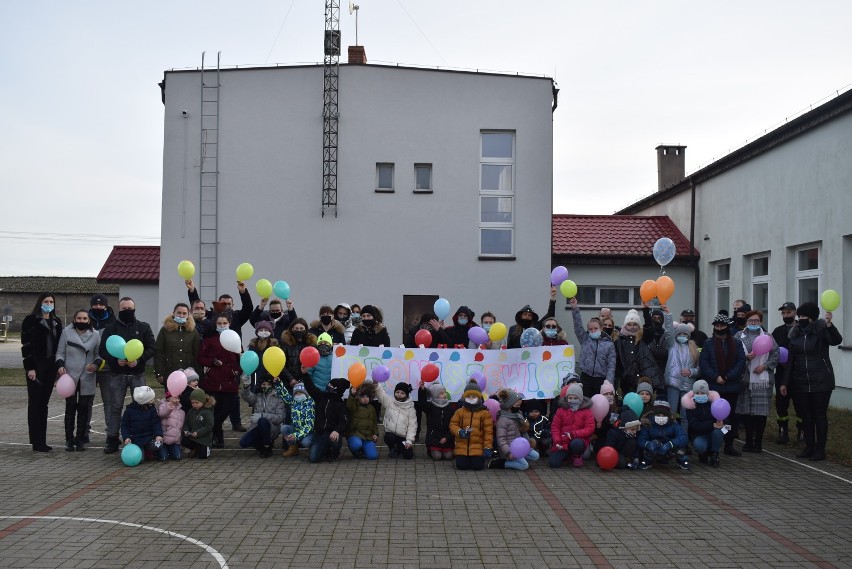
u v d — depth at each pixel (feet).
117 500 27.30
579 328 38.91
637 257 74.18
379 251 65.57
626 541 23.04
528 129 66.59
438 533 23.62
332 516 25.41
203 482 30.30
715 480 31.65
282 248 65.62
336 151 65.67
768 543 22.99
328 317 41.98
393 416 35.78
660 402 33.96
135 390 33.88
